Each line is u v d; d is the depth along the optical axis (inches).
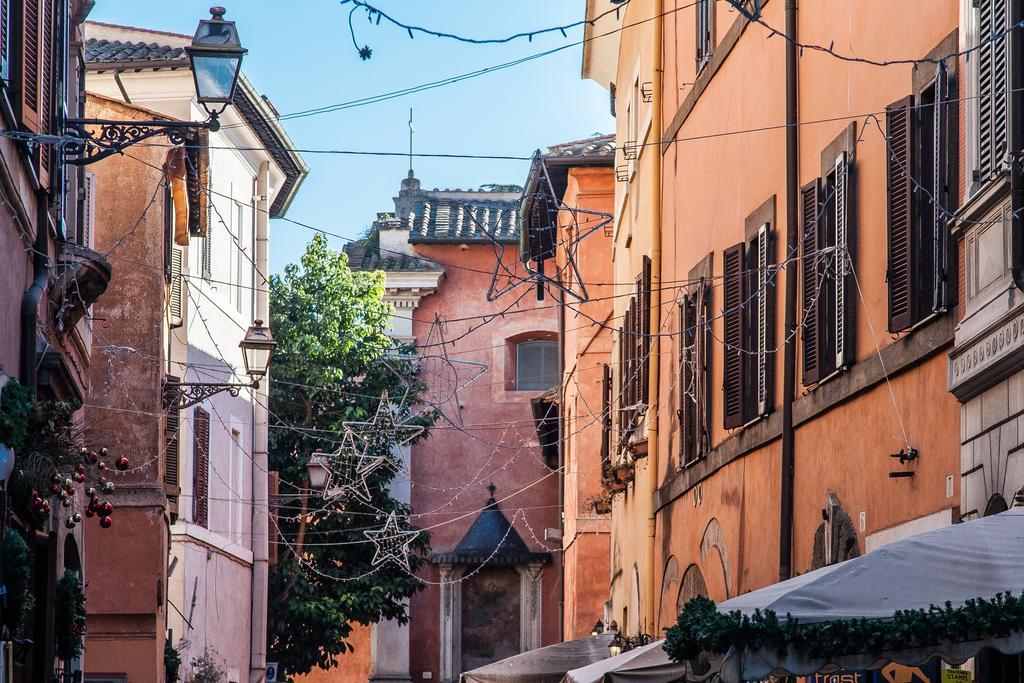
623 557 1072.2
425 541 1539.1
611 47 1277.1
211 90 522.3
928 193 451.5
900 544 339.3
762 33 663.1
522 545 1632.6
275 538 1432.1
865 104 521.0
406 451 1665.8
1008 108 389.4
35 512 526.3
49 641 590.9
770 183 644.7
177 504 1016.9
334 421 1483.8
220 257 1245.1
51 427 493.4
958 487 428.1
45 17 564.7
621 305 1087.6
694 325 794.2
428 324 1692.9
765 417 641.0
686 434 793.6
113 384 946.7
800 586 335.6
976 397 413.7
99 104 966.4
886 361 487.2
